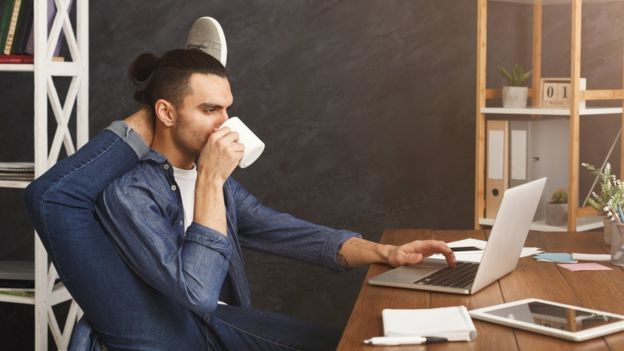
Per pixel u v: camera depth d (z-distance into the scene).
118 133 1.98
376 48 3.92
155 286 1.92
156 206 1.96
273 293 4.16
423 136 3.91
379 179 3.98
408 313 1.79
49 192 1.85
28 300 3.39
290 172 4.07
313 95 4.00
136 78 2.09
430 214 3.94
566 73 3.73
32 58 3.35
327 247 2.40
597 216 3.40
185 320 2.05
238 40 4.04
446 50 3.85
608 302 1.94
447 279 2.12
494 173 3.47
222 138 1.97
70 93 3.50
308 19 3.97
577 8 3.13
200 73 1.99
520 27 3.79
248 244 2.50
